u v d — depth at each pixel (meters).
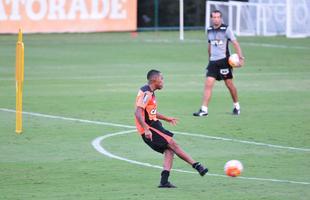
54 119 56.81
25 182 37.44
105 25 152.38
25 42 129.12
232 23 149.25
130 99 67.94
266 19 148.50
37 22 146.12
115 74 88.00
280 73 89.62
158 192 35.34
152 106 35.72
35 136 50.03
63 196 34.56
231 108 63.38
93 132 51.62
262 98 69.38
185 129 53.06
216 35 58.75
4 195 34.72
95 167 41.00
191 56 108.38
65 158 43.31
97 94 71.19
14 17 144.00
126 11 154.00
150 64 98.69
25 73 88.69
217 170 40.47
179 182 37.56
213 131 52.34
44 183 37.25
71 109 61.78
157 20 161.12
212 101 67.50
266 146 47.22
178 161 42.72
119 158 43.41
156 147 36.00
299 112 61.22
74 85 78.00
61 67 95.06
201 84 79.38
